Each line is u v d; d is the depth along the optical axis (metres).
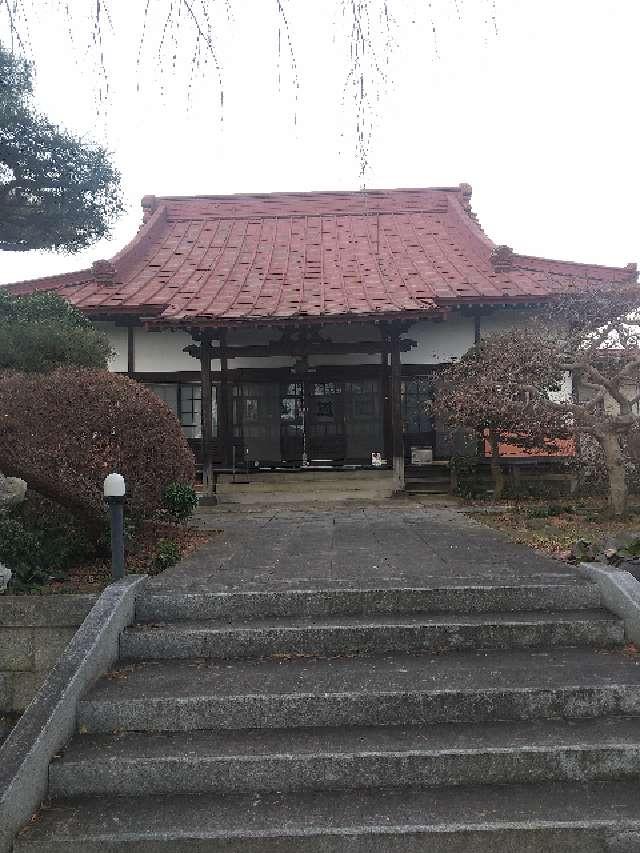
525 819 2.93
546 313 11.22
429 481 11.96
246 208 17.03
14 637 4.43
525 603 4.73
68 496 5.69
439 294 11.63
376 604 4.72
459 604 4.73
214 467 12.56
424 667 3.99
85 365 7.22
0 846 2.84
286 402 12.84
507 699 3.61
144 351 12.49
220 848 2.86
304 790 3.22
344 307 10.94
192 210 17.03
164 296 12.05
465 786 3.22
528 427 9.88
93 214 13.55
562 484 11.33
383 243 15.15
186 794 3.23
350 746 3.34
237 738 3.48
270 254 14.69
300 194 17.09
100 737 3.53
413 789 3.20
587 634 4.35
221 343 11.91
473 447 12.12
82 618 4.40
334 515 9.36
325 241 15.45
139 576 5.05
